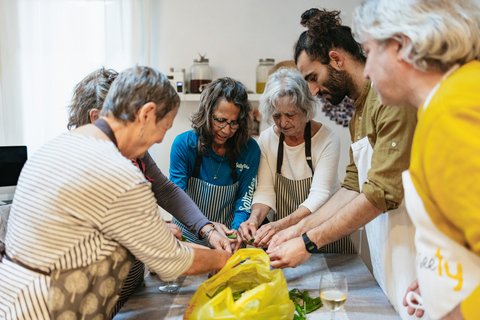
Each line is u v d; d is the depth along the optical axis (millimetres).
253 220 1890
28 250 1051
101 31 3285
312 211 1914
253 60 3314
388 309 1395
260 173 2123
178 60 3357
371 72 958
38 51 3273
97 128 1124
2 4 3195
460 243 863
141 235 1067
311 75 1577
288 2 3246
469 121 767
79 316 1096
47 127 3344
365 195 1370
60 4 3234
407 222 1392
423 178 872
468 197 761
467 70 835
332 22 1505
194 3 3299
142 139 1165
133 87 1100
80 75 3316
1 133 3336
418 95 909
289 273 1691
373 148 1498
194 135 1990
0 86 3291
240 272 1330
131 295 1497
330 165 2020
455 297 866
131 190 1032
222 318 1105
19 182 1103
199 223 1695
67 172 1025
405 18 852
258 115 3291
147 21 3236
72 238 1040
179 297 1475
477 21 842
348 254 1923
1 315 1053
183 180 1966
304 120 1925
